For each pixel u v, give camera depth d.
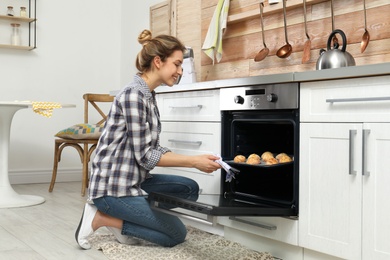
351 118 1.88
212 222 1.88
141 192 2.30
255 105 2.29
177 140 2.89
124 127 2.23
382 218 1.77
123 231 2.31
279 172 2.60
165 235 2.34
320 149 2.00
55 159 4.17
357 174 1.85
